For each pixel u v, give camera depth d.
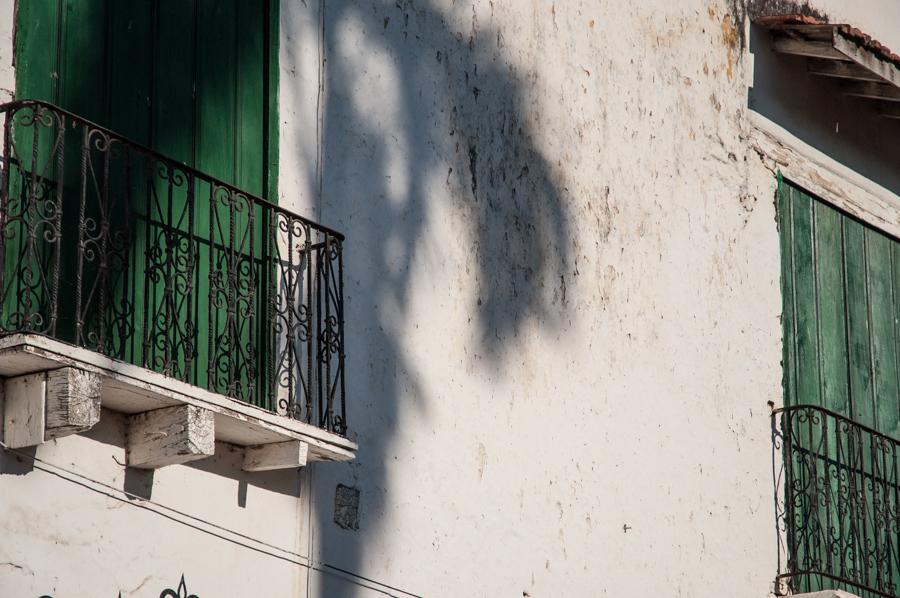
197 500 10.24
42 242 9.73
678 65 15.30
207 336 10.62
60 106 10.01
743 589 14.63
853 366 16.61
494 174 13.09
